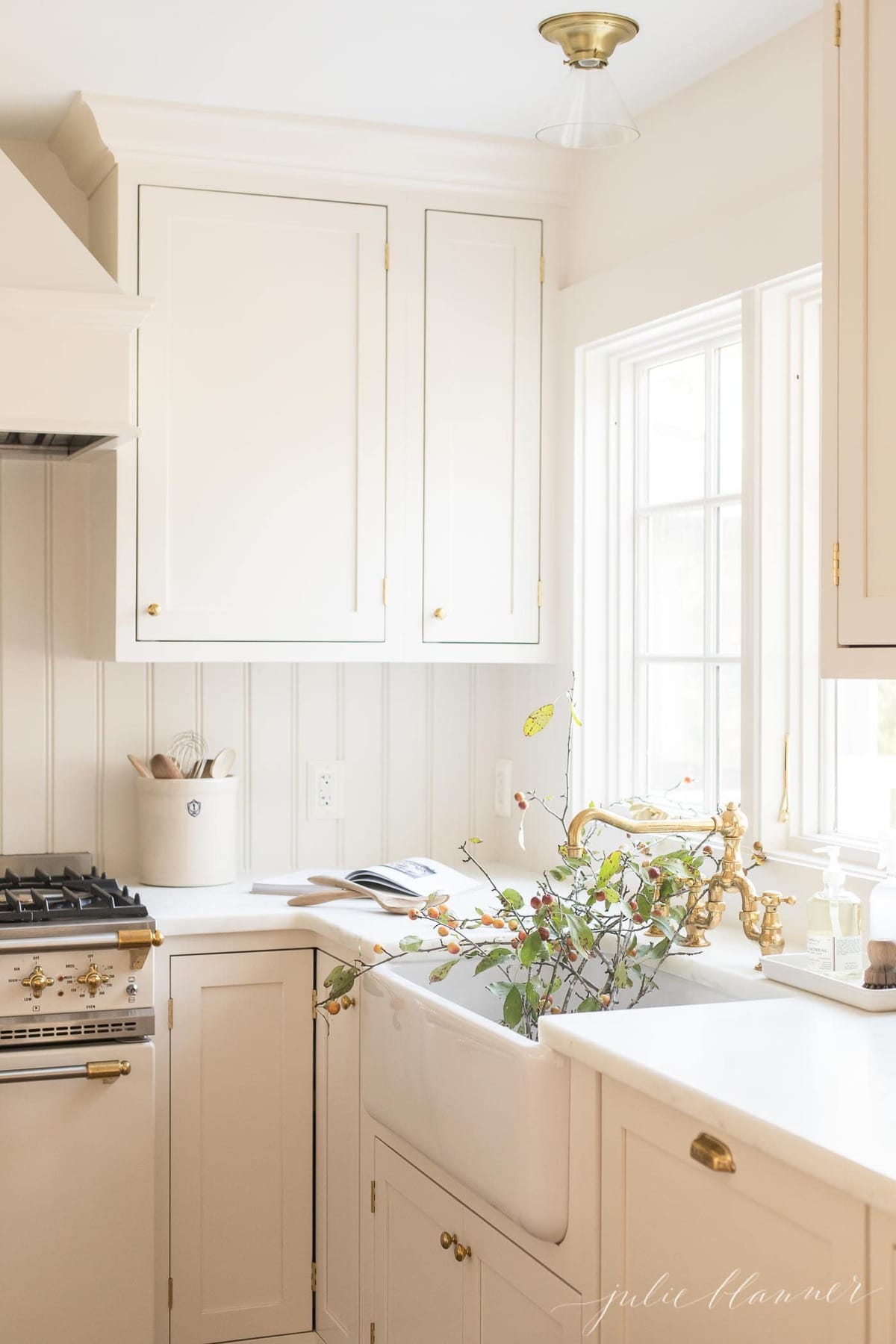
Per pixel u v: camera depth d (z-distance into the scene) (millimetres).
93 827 3000
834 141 1696
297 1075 2643
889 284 1604
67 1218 2391
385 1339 2307
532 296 2977
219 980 2586
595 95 2209
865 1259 1252
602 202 2881
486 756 3336
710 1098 1427
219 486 2742
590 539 2957
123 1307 2426
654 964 2248
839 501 1686
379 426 2852
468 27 2311
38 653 2955
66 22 2307
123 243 2672
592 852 2494
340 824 3203
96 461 2885
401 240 2861
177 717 3062
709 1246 1478
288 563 2791
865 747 2311
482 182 2902
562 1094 1749
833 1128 1325
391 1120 2205
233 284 2746
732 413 2631
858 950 1959
